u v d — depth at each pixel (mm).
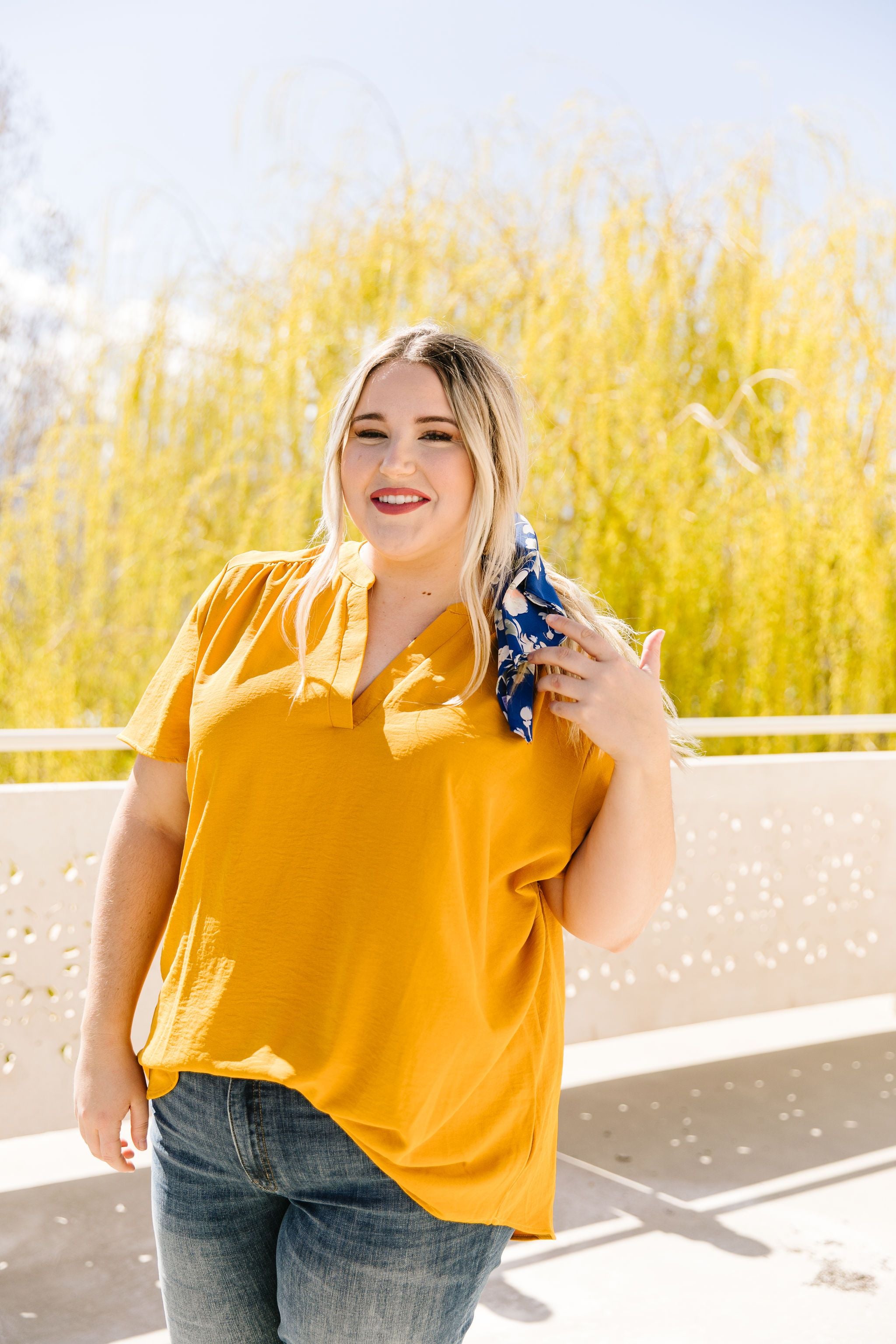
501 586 1130
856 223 5242
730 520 4883
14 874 2201
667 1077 3096
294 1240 1032
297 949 1019
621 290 5047
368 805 1016
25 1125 2207
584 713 1062
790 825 3049
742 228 5254
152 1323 1893
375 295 5070
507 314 5023
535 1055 1118
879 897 3180
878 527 4977
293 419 4992
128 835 1216
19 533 5066
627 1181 2463
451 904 1016
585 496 4805
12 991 2195
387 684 1075
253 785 1059
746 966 2980
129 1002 1182
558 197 5219
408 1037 993
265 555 1248
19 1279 2016
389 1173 985
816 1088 3039
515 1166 1075
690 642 4773
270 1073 989
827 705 4969
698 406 4797
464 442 1117
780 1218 2316
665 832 1108
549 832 1099
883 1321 1951
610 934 1137
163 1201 1089
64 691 4934
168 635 5027
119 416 5117
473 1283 1062
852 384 5105
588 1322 1928
